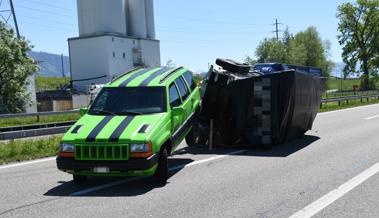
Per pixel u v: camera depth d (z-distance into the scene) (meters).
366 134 15.36
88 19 80.12
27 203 7.03
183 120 9.96
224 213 6.23
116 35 78.06
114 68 77.62
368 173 8.76
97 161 7.54
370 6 84.75
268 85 12.28
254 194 7.28
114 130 7.83
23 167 10.26
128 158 7.49
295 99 12.86
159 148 7.91
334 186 7.74
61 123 23.05
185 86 10.76
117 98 9.11
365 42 86.81
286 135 13.23
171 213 6.29
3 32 36.84
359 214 6.09
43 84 82.69
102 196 7.39
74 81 77.81
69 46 79.38
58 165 7.75
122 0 81.88
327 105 35.22
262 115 12.35
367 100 42.66
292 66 30.98
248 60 83.00
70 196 7.43
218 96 12.51
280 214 6.14
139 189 7.84
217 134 12.72
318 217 5.99
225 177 8.69
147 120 8.24
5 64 36.00
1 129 20.30
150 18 91.00
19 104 37.75
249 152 11.98
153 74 10.06
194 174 9.05
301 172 9.05
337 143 13.34
